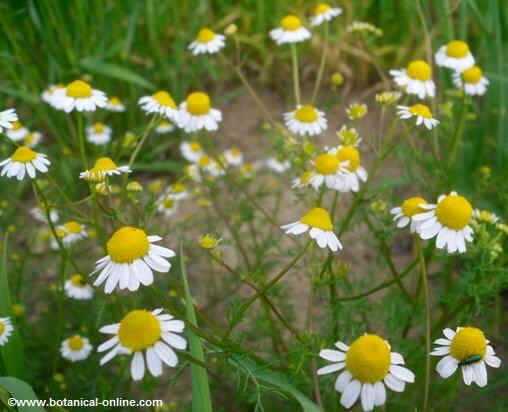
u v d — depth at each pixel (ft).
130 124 1.33
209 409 0.54
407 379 0.48
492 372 0.86
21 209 1.19
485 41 1.13
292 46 0.95
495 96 1.12
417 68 0.82
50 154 1.26
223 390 0.82
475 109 1.12
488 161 1.18
